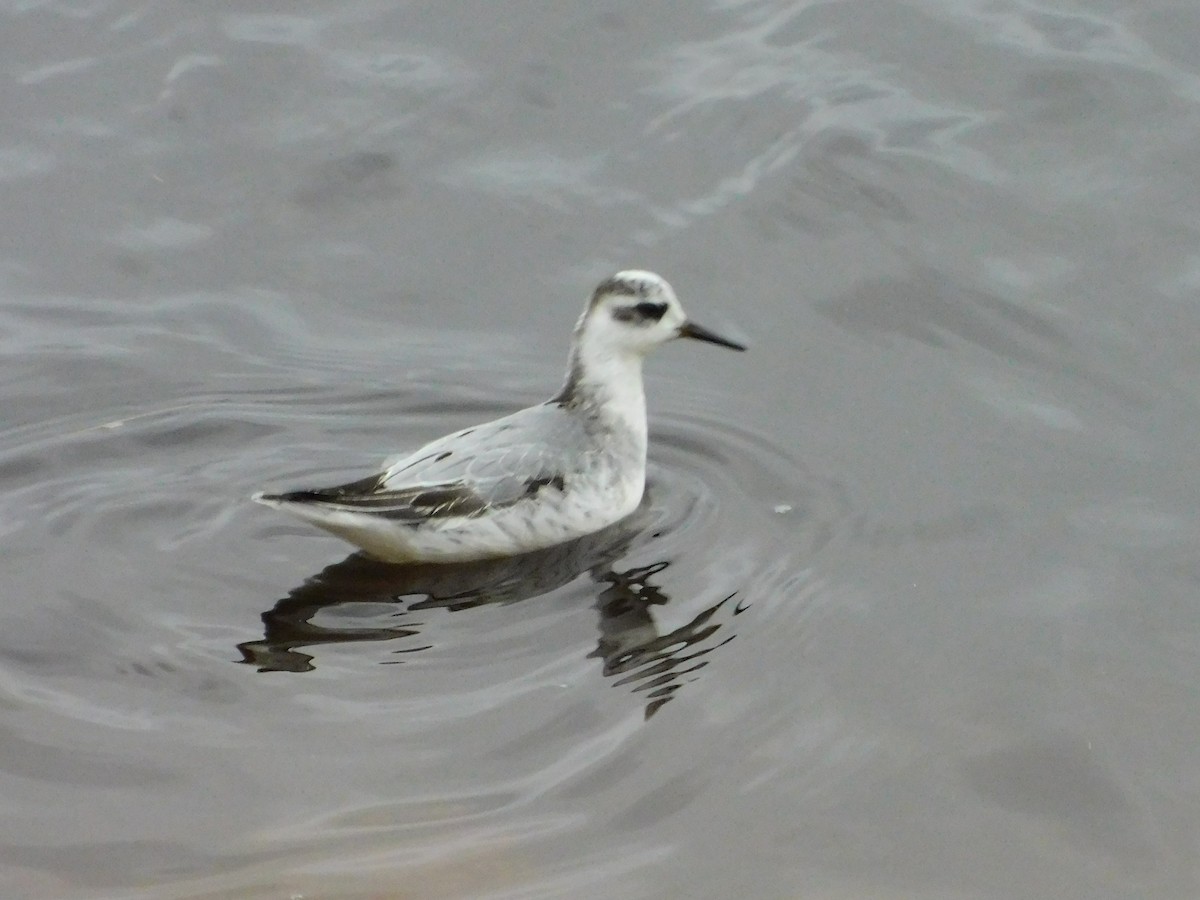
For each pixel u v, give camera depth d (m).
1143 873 9.47
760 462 14.07
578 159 18.22
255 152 18.36
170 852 9.52
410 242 17.23
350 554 12.97
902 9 20.33
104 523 13.26
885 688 11.05
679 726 10.62
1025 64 19.08
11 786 10.07
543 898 9.13
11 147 18.34
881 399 14.82
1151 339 15.30
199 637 11.77
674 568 12.64
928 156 17.83
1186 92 18.48
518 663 11.41
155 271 16.86
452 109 18.92
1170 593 12.05
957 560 12.51
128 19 20.41
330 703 10.94
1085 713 10.80
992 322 15.70
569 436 13.27
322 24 20.33
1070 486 13.41
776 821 9.78
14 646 11.59
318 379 15.40
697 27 20.23
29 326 16.05
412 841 9.58
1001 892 9.28
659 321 13.46
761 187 17.67
